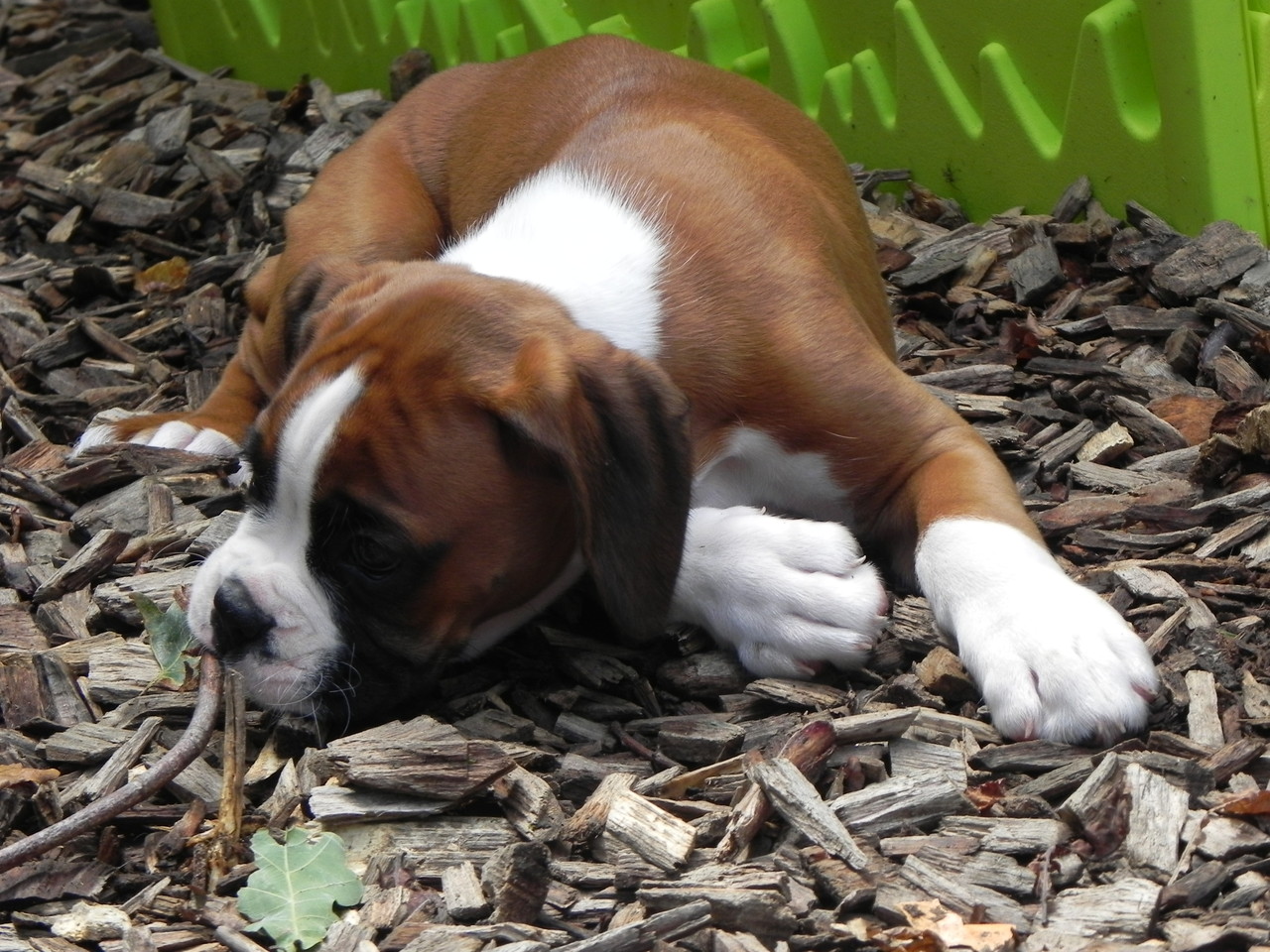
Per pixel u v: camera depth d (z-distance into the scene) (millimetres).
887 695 4871
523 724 4848
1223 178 6984
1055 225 7480
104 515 6137
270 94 10594
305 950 3969
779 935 3896
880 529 5555
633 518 4473
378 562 4473
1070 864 4066
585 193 5527
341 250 6824
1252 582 5281
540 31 9250
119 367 7594
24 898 4254
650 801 4363
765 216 5516
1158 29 6984
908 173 8312
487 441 4492
